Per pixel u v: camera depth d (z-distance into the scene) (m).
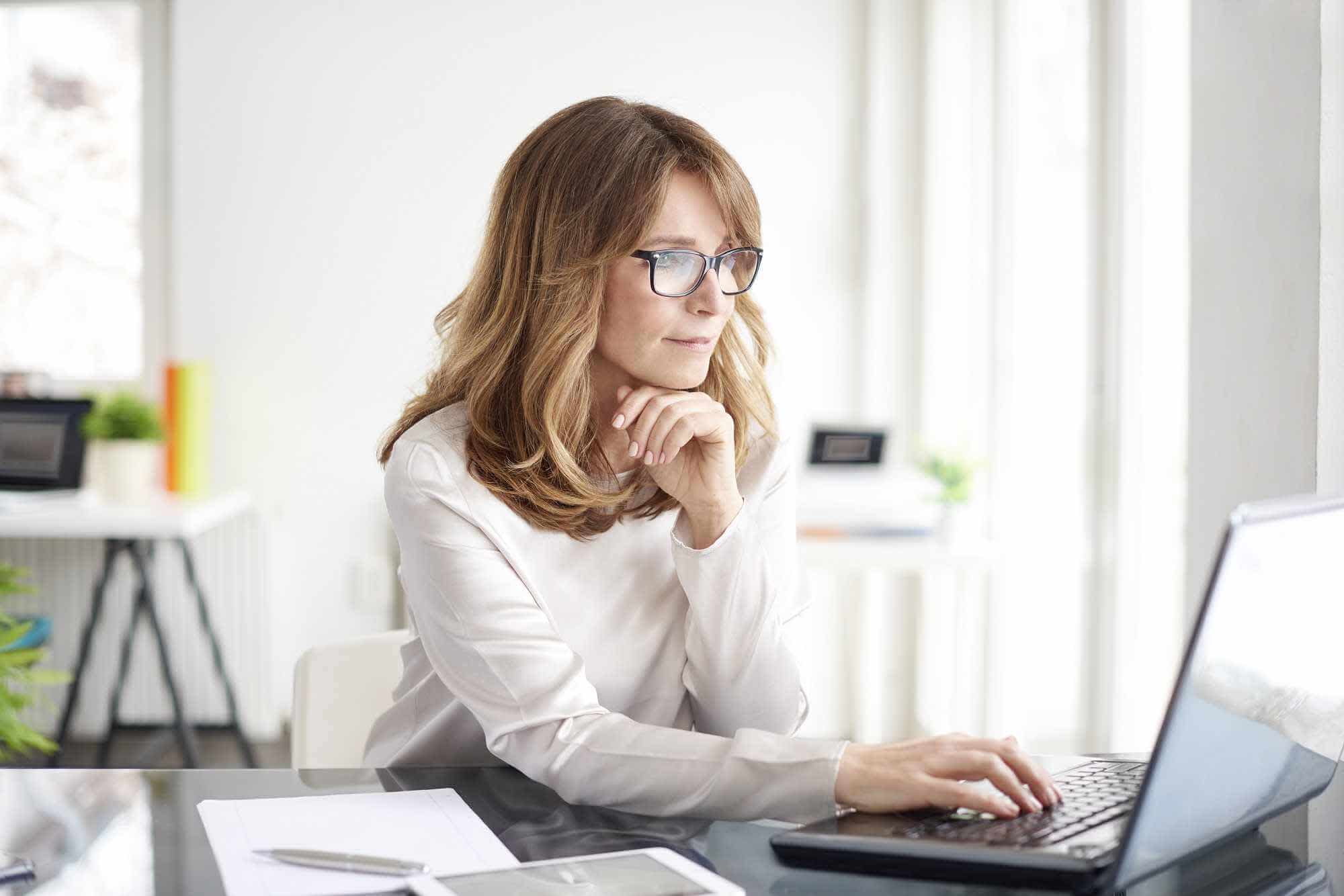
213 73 4.09
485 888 0.82
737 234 1.25
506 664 1.14
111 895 0.84
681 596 1.31
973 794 0.95
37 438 3.70
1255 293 1.67
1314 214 1.53
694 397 1.23
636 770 1.05
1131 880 0.83
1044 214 3.26
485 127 4.11
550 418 1.22
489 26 4.09
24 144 4.21
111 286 4.23
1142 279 2.86
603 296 1.23
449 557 1.19
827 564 3.11
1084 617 3.09
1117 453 2.93
